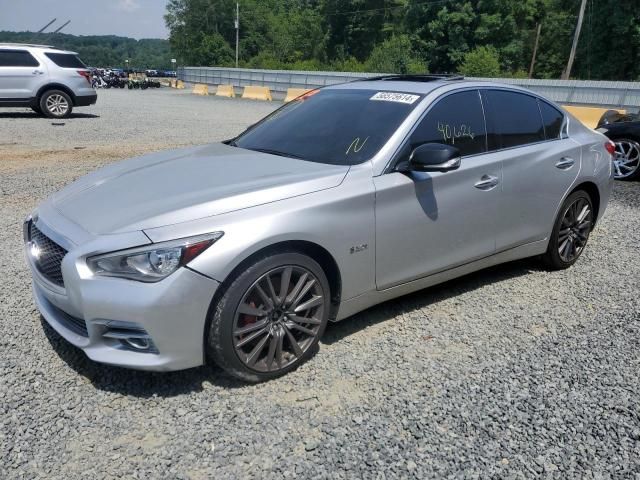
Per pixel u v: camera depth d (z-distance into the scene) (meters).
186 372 3.11
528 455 2.54
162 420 2.71
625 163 8.69
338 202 3.12
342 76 29.98
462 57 51.22
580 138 4.81
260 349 2.96
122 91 38.41
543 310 4.07
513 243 4.29
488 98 4.14
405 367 3.23
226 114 19.23
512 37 53.69
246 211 2.87
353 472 2.41
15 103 15.01
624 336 3.69
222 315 2.79
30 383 2.96
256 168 3.43
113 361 2.76
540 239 4.53
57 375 3.04
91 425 2.66
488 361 3.33
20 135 11.91
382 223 3.34
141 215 2.84
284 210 2.94
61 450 2.49
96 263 2.70
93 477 2.34
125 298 2.63
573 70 51.69
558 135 4.64
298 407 2.84
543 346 3.53
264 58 74.38
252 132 4.36
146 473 2.37
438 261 3.75
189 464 2.43
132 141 11.56
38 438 2.56
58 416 2.71
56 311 3.16
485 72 47.59
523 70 55.91
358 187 3.24
